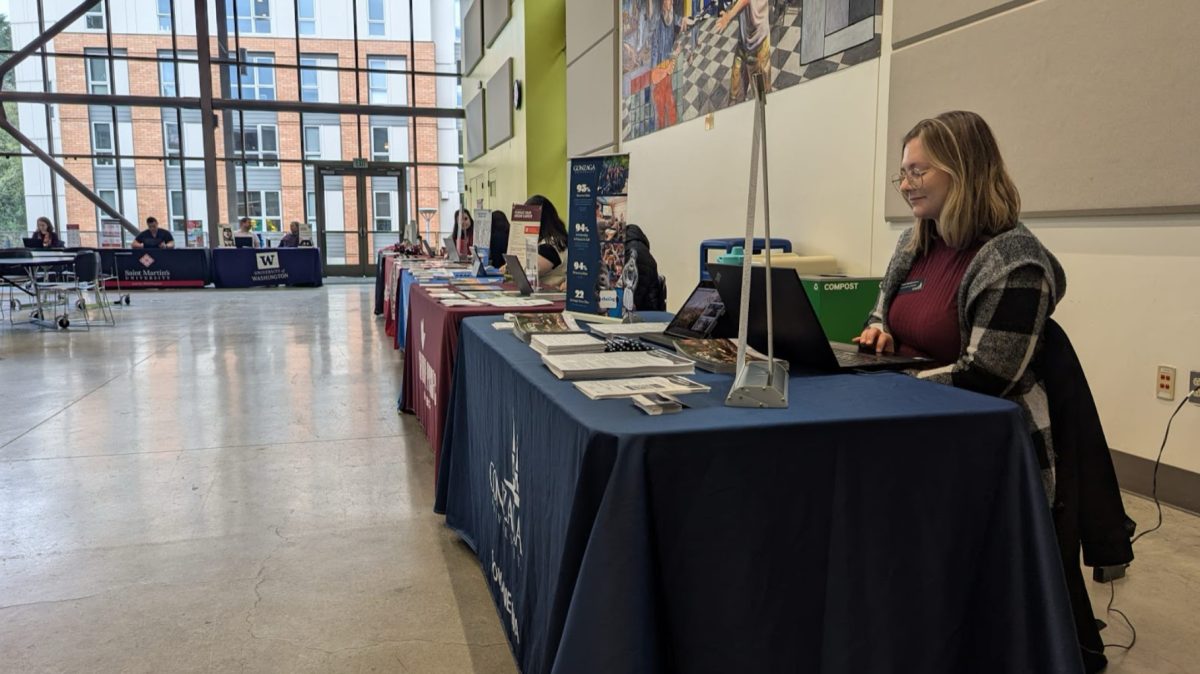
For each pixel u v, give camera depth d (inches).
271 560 89.7
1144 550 89.1
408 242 363.9
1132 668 65.9
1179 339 98.0
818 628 45.1
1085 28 104.0
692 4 209.2
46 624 75.2
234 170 564.7
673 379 56.6
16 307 352.5
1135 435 104.7
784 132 171.2
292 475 121.0
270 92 562.6
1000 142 118.1
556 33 383.6
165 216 560.4
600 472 42.4
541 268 149.8
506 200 443.8
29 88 531.5
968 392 51.7
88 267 312.5
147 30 550.0
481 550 84.1
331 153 582.6
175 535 97.2
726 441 42.4
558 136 391.2
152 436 143.8
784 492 43.7
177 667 67.6
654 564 41.8
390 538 96.1
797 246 168.7
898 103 136.1
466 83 565.9
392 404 169.9
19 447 136.6
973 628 47.9
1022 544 46.5
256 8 560.7
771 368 51.3
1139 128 98.4
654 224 243.4
